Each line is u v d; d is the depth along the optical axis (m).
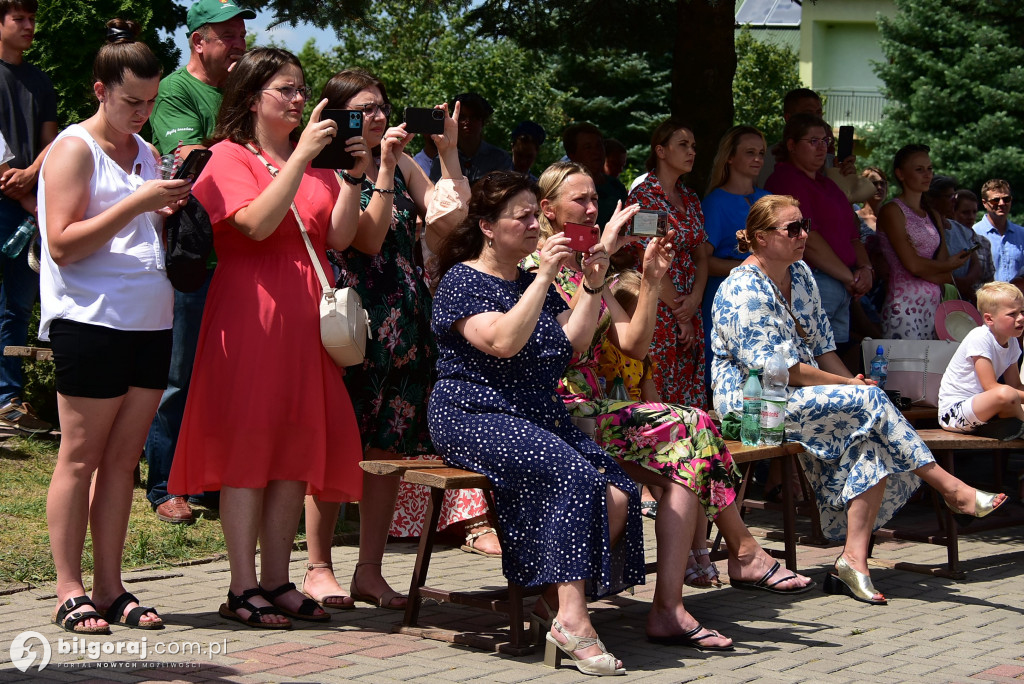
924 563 5.88
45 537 5.21
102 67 4.06
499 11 8.94
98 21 7.62
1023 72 22.80
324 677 3.72
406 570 5.40
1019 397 5.83
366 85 4.71
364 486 4.78
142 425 4.23
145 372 4.19
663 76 27.17
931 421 7.05
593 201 4.81
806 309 5.57
